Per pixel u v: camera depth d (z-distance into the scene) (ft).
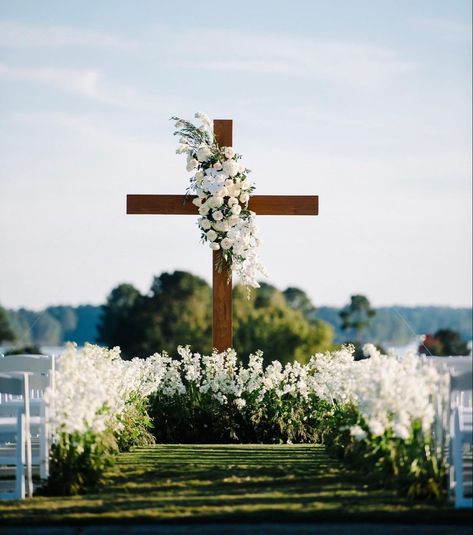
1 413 32.04
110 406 33.27
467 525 24.12
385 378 27.17
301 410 41.47
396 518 24.54
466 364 29.66
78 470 29.14
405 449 27.22
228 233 41.78
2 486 30.53
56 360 31.65
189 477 30.89
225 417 41.52
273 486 29.07
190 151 42.55
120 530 23.99
